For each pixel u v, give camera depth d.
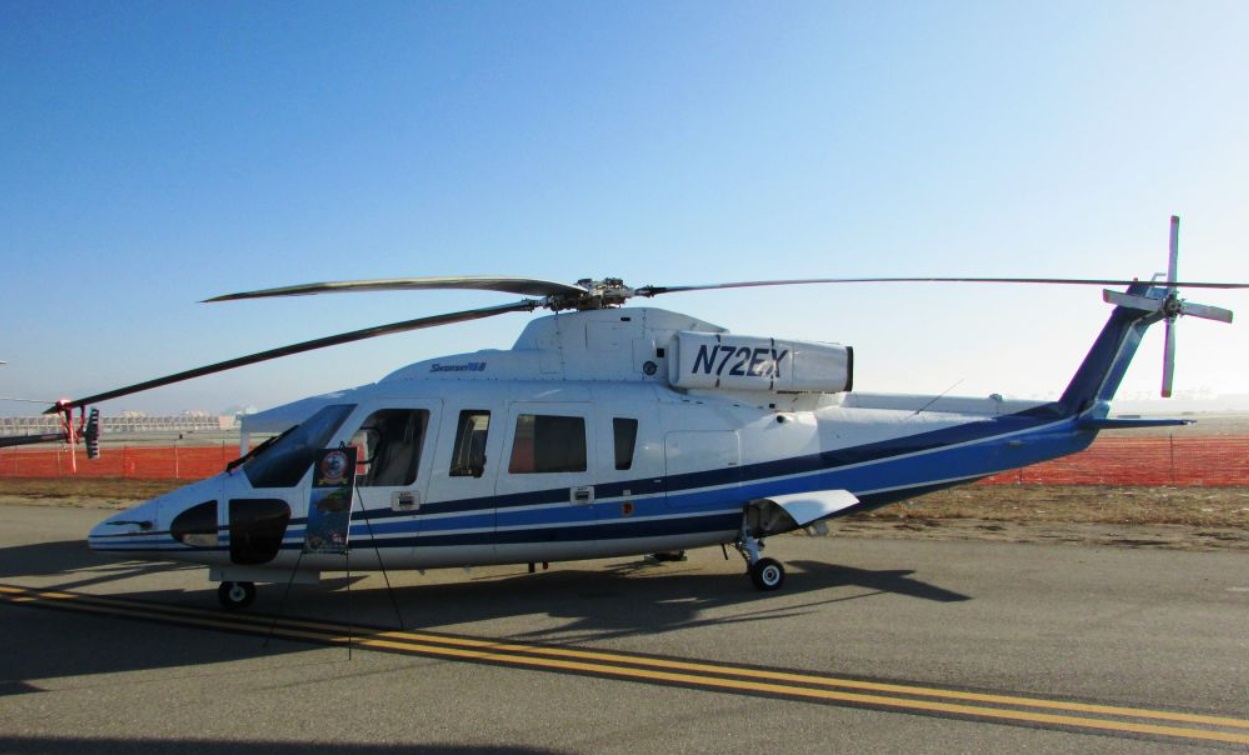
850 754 4.19
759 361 9.15
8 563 10.95
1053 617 7.19
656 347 9.12
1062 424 10.27
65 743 4.40
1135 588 8.41
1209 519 13.51
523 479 8.09
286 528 7.42
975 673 5.55
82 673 5.75
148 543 7.44
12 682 5.55
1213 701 4.97
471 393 8.20
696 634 6.71
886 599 8.04
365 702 5.07
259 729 4.60
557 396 8.48
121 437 89.38
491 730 4.56
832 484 9.23
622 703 5.00
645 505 8.48
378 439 7.80
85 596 8.61
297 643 6.55
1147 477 22.39
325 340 8.32
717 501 8.74
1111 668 5.64
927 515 14.95
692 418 8.80
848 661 5.86
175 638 6.75
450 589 8.77
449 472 7.88
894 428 9.61
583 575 9.56
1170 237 10.01
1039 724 4.60
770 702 5.00
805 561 10.29
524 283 8.20
